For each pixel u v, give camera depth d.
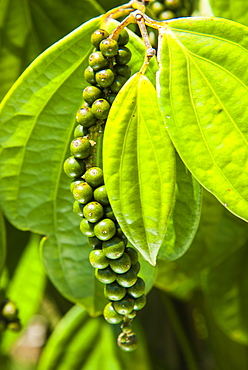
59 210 0.43
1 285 0.49
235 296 0.50
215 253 0.49
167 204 0.37
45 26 0.46
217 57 0.38
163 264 0.47
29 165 0.42
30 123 0.41
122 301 0.38
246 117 0.38
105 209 0.38
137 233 0.37
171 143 0.38
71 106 0.41
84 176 0.38
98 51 0.38
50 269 0.44
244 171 0.38
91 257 0.37
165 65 0.38
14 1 0.45
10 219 0.43
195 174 0.37
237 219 0.48
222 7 0.44
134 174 0.37
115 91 0.38
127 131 0.37
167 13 0.44
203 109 0.38
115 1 0.45
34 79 0.40
